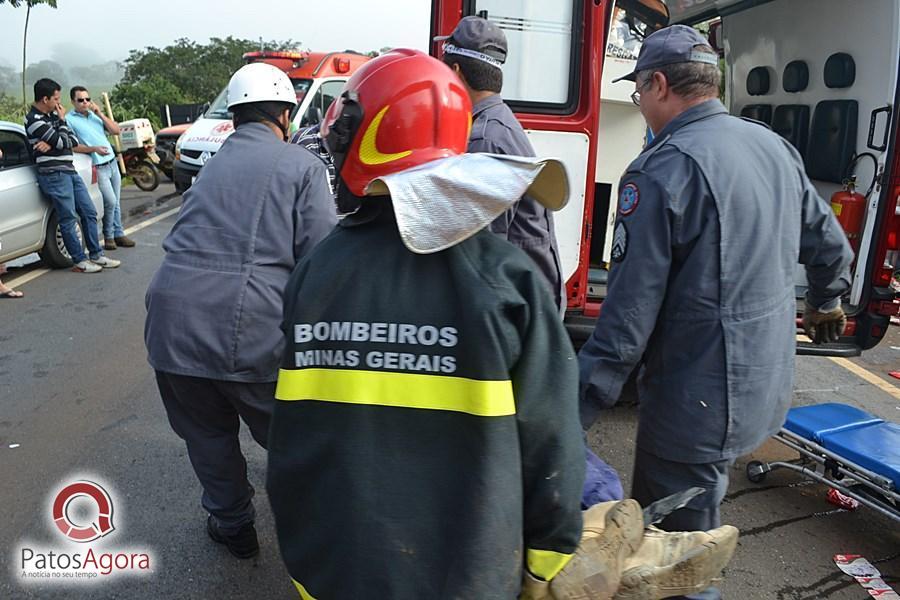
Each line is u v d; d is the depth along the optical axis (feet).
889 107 12.83
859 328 13.28
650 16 16.60
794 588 9.14
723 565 5.38
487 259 4.03
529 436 3.95
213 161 8.28
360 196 4.25
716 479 6.82
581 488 4.15
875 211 12.92
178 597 8.84
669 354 6.73
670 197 6.30
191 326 7.79
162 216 34.24
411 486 3.92
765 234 6.44
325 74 33.76
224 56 94.94
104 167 25.89
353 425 3.97
